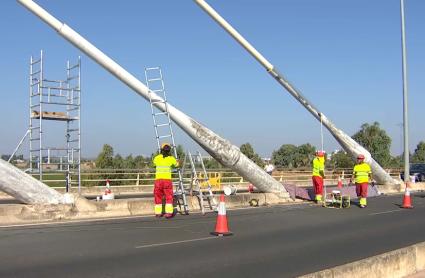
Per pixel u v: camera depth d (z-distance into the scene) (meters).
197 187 17.36
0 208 12.94
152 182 32.12
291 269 8.49
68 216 13.96
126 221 13.88
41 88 16.09
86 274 7.70
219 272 8.13
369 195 25.91
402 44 29.47
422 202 22.67
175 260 8.96
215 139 17.36
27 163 17.44
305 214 17.02
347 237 12.22
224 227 12.04
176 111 16.47
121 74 15.66
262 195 20.02
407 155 30.09
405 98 29.97
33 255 9.00
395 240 11.84
